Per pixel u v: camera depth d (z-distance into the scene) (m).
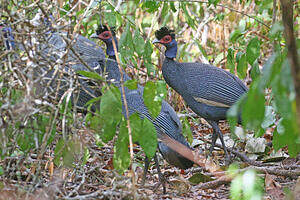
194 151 10.70
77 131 7.13
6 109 6.23
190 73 10.40
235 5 15.41
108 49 10.50
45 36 7.44
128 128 6.64
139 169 9.91
